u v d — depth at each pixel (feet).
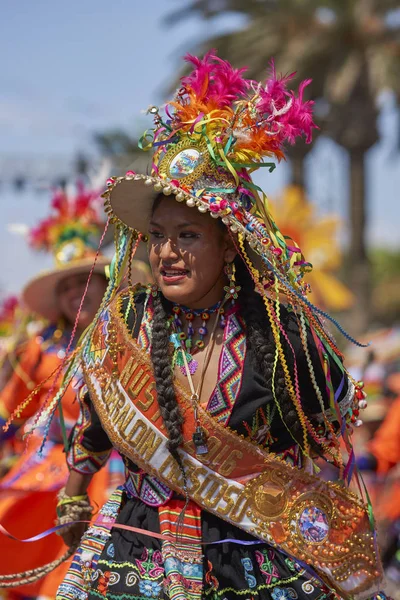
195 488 15.08
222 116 15.17
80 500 17.94
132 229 16.55
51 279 26.27
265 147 15.28
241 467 15.08
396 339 43.32
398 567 32.78
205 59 15.74
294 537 15.23
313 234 85.97
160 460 15.20
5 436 26.25
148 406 15.23
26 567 24.85
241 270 15.48
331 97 111.96
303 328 14.87
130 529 15.39
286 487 15.26
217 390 14.94
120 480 25.11
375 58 111.24
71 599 15.66
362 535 15.62
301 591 15.21
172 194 14.87
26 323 28.35
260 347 14.90
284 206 85.97
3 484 24.82
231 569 15.03
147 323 15.60
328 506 15.47
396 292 235.20
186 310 15.47
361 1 111.86
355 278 138.41
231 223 14.53
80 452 17.52
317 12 112.16
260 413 15.08
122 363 15.53
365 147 128.57
